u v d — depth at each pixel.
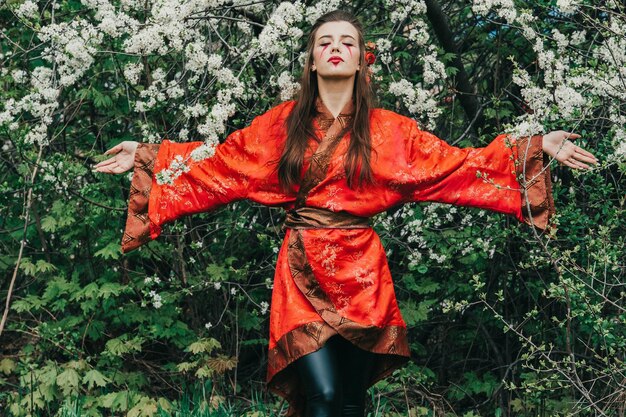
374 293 2.93
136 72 3.92
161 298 4.48
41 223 4.92
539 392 3.72
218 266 4.71
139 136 4.89
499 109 4.64
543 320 4.59
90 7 3.80
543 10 4.41
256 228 4.79
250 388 4.88
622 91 3.42
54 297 4.90
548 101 3.74
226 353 4.88
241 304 4.93
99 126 4.95
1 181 4.96
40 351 4.93
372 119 3.06
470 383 4.72
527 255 4.37
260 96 4.25
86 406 4.35
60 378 4.30
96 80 4.87
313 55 3.07
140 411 4.24
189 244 4.89
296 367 2.90
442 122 4.94
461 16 5.02
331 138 2.97
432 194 3.07
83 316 4.78
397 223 4.59
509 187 3.04
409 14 4.33
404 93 4.02
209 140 3.29
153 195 3.23
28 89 4.59
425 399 4.60
